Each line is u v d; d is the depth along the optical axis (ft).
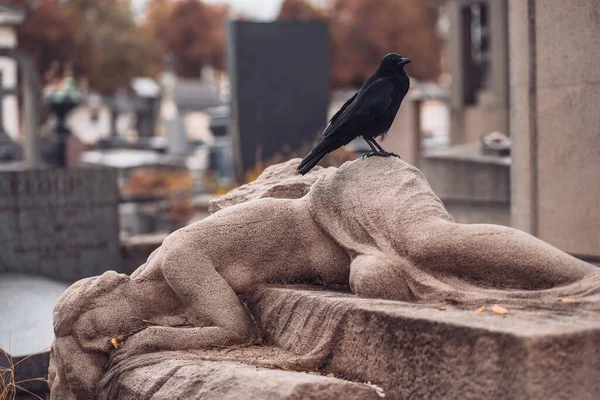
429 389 13.32
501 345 12.35
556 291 13.96
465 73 64.75
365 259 15.71
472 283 14.93
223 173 96.07
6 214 35.65
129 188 74.33
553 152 22.49
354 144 85.05
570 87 21.81
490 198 40.86
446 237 14.96
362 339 14.49
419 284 15.17
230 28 55.52
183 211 57.62
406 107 50.24
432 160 44.01
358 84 171.42
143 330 16.52
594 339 12.51
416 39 169.99
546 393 12.12
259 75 54.60
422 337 13.43
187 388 14.52
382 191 16.37
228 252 17.19
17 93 122.42
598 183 21.24
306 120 55.36
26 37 147.33
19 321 25.34
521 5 23.16
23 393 21.59
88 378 16.52
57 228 36.55
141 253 38.70
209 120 99.86
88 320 16.76
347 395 13.64
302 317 15.94
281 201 17.61
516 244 14.48
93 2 168.35
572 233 22.07
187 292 16.88
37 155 60.18
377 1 167.53
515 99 23.79
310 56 55.26
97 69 162.20
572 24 21.61
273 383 13.65
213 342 16.53
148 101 179.63
